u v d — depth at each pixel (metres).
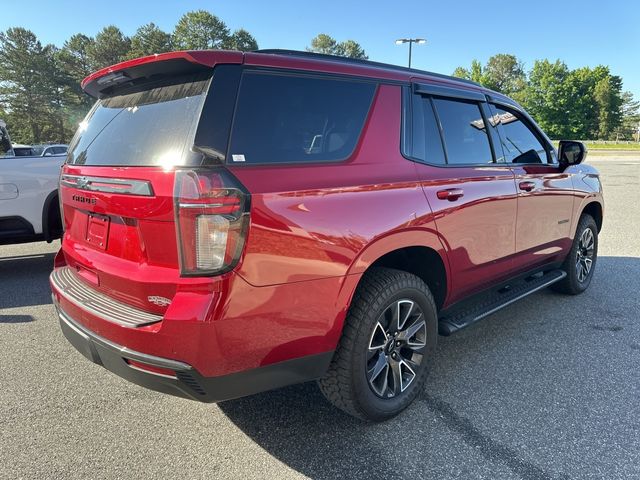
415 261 2.84
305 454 2.32
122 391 2.97
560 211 3.96
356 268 2.22
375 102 2.54
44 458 2.31
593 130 72.06
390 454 2.31
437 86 2.92
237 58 2.07
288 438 2.46
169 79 2.23
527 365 3.22
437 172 2.75
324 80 2.36
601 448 2.32
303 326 2.09
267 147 2.07
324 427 2.55
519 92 73.00
